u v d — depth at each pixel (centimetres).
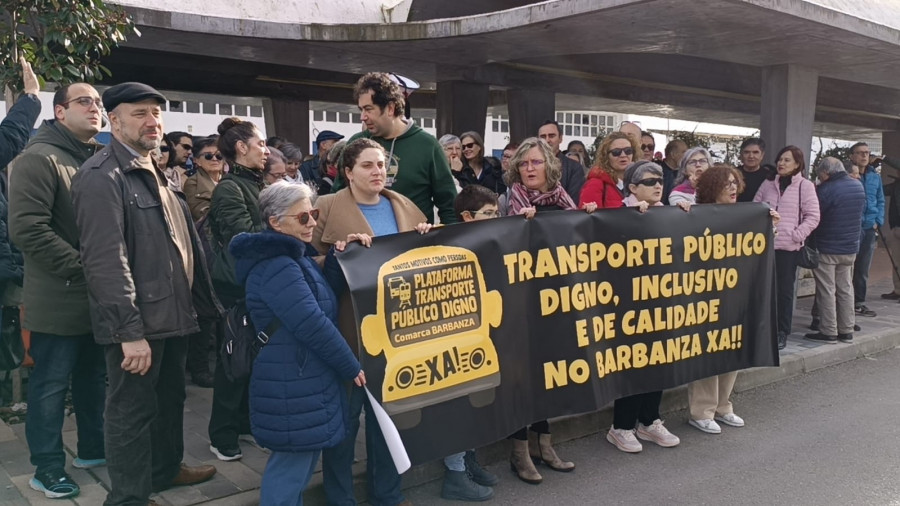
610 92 1325
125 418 314
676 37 742
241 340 306
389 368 334
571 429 470
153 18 739
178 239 339
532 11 715
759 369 592
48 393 348
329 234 351
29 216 331
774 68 851
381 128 384
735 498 382
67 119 355
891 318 819
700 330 466
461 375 360
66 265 336
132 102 312
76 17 509
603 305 421
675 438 458
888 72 898
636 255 432
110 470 316
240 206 414
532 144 419
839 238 675
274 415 292
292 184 302
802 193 649
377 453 353
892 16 809
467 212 384
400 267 339
